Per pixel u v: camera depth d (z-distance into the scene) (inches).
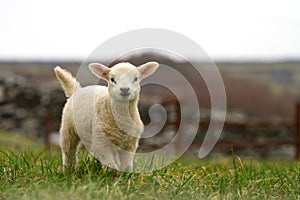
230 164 495.8
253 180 369.1
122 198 315.3
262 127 1050.7
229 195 334.0
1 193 321.7
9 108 1157.1
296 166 438.6
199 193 335.6
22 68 2266.2
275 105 1696.6
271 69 2434.8
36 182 343.6
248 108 1641.2
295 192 350.6
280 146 1032.2
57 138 1015.0
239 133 1037.8
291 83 2217.0
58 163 403.9
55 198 305.3
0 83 1200.8
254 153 1020.5
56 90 1162.0
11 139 1008.9
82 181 342.0
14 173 366.3
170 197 324.8
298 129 828.6
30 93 1169.4
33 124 1128.8
